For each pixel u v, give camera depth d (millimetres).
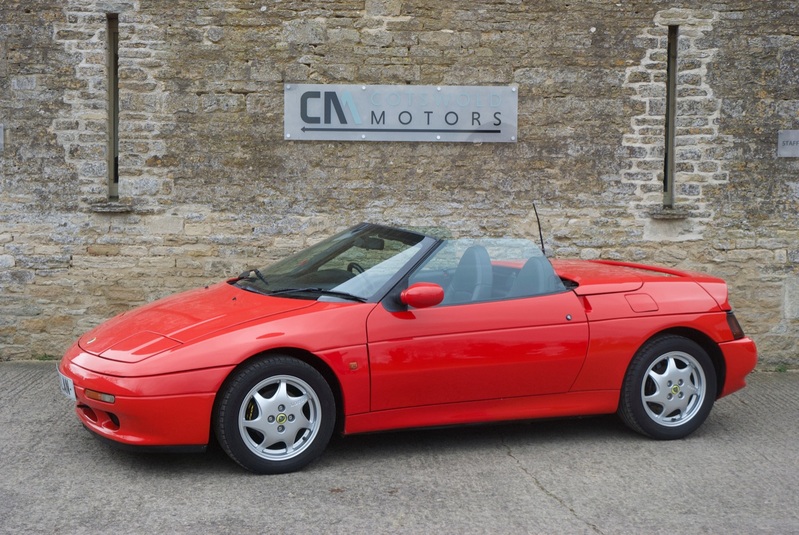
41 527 4105
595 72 8297
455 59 8219
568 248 8398
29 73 7914
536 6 8234
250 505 4422
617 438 5766
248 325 4918
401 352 5086
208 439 4742
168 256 8125
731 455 5402
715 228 8414
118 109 8320
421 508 4406
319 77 8125
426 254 5461
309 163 8172
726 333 5816
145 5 7949
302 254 6148
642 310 5637
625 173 8383
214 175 8109
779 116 8375
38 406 6320
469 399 5301
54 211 8016
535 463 5191
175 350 4730
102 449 5328
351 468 5051
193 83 8039
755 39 8328
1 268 8008
